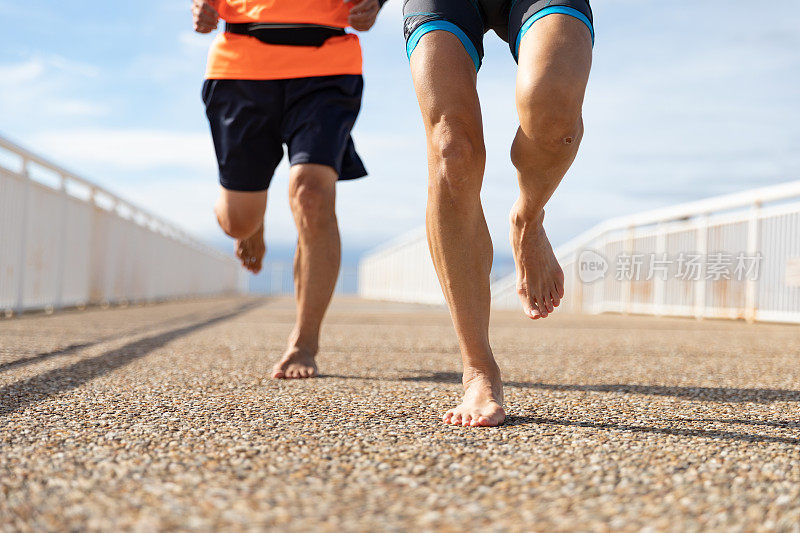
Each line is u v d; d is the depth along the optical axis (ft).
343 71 8.32
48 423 4.86
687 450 4.18
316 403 5.88
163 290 35.50
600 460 3.92
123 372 7.78
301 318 8.11
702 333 16.63
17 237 17.53
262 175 8.84
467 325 5.42
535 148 5.11
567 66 4.76
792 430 4.87
